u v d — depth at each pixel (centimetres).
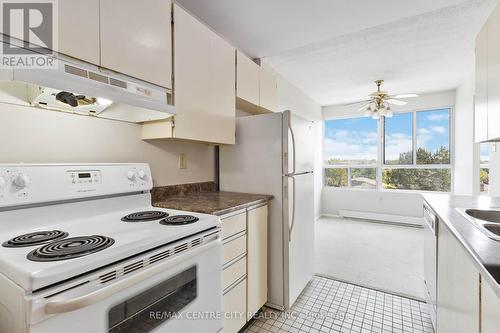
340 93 441
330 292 225
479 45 166
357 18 212
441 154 449
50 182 115
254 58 294
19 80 86
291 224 200
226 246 153
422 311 195
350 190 508
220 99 192
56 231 107
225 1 191
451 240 125
